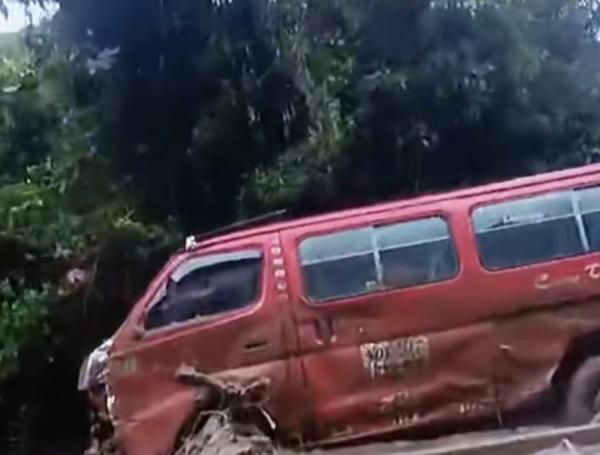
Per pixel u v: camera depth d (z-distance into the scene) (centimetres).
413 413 845
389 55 1698
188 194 1769
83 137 1789
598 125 1841
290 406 851
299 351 855
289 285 864
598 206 855
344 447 845
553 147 1783
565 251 850
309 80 1698
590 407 833
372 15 1683
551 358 841
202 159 1750
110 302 1770
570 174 867
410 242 862
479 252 854
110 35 1736
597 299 842
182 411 862
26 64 2047
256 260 875
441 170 1733
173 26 1722
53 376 1831
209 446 821
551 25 1862
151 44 1734
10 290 1814
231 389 854
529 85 1748
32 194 1830
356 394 848
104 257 1748
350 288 860
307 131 1736
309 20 1700
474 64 1686
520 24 1730
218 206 1764
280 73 1716
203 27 1714
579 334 840
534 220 857
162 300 884
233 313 869
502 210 861
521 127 1738
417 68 1683
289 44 1700
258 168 1753
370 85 1678
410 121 1689
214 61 1725
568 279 845
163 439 860
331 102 1695
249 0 1702
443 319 848
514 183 871
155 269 1750
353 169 1708
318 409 849
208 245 890
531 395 841
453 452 750
